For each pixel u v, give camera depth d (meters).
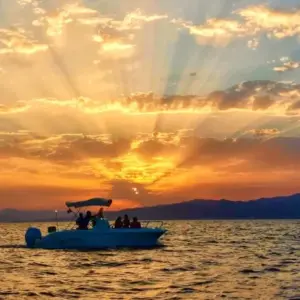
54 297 26.50
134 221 51.09
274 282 31.33
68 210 50.56
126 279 32.69
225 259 45.12
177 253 49.81
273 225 177.50
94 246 49.25
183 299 25.88
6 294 27.36
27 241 53.09
